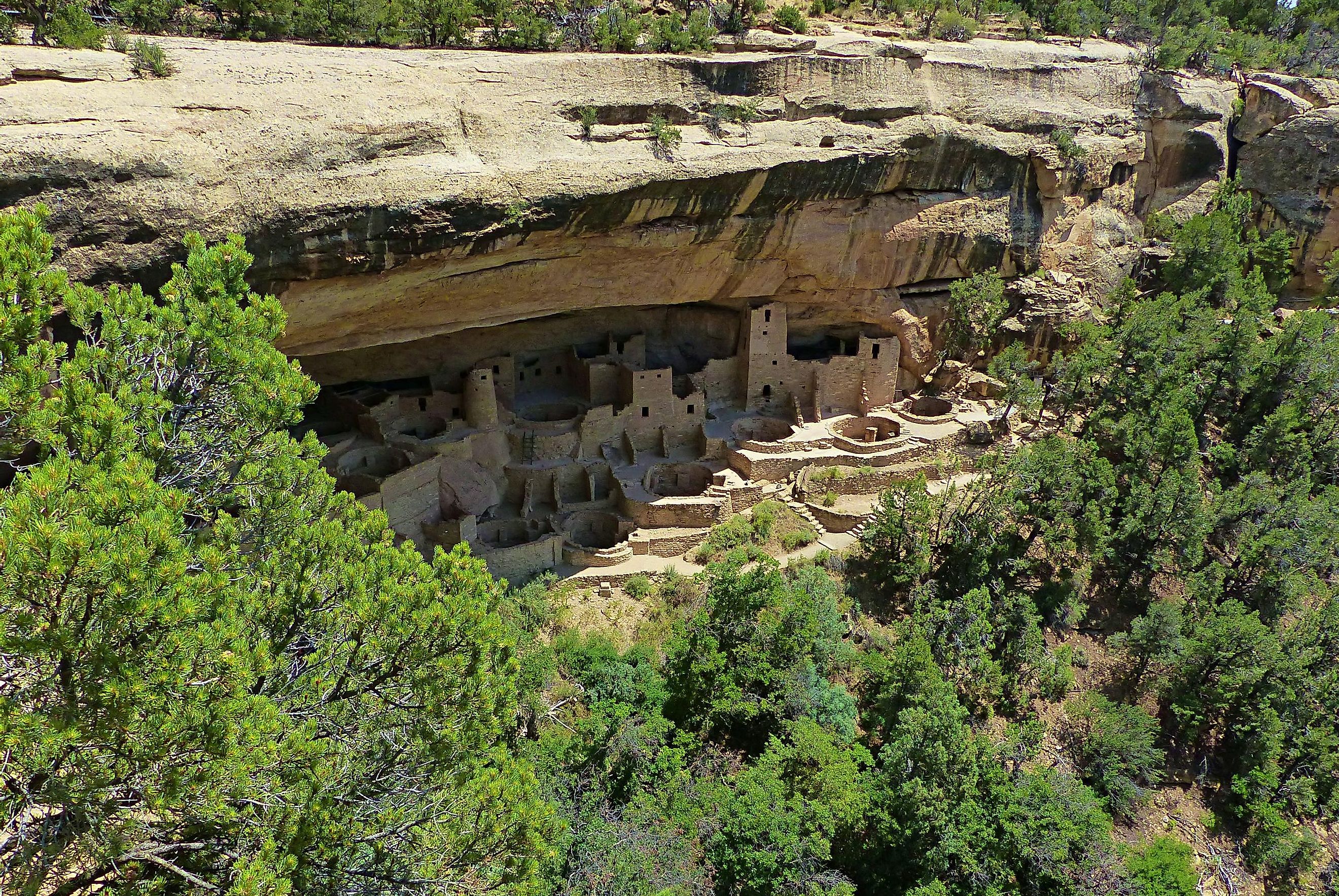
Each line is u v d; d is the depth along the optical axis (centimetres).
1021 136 3341
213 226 1827
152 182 1761
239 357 1326
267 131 1912
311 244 1978
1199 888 2364
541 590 2628
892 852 2141
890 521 2872
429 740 1179
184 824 1041
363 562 1293
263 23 2520
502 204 2203
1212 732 2880
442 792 1210
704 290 3056
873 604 2858
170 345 1339
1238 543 3281
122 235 1734
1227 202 4372
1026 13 4559
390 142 2073
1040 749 2531
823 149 2798
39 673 876
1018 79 3419
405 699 1219
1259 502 3177
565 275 2630
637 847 1814
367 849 1152
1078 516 3019
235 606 1035
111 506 893
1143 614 3148
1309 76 4881
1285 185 4497
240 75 1977
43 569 776
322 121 1988
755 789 1955
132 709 836
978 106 3247
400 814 1161
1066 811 2225
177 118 1841
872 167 2930
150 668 859
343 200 1983
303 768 1073
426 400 2973
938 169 3180
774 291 3259
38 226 1172
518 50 2766
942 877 2123
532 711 2141
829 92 2884
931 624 2669
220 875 1041
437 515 2798
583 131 2422
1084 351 3472
